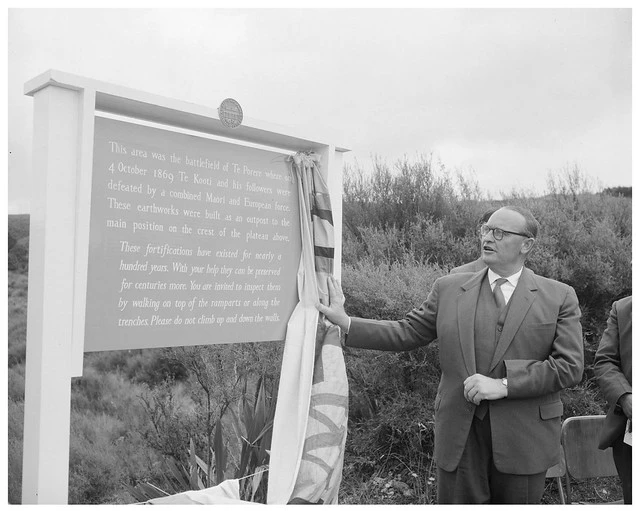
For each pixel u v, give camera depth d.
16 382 3.90
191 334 2.25
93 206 1.98
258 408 3.19
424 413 4.03
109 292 2.02
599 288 3.91
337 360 2.57
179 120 2.29
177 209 2.20
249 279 2.44
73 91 1.91
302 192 2.61
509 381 2.27
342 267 4.33
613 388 2.56
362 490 4.10
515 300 2.39
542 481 2.41
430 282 4.10
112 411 4.14
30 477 1.86
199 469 3.66
